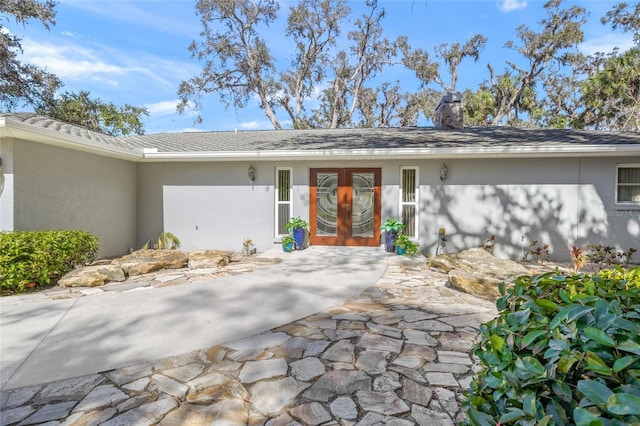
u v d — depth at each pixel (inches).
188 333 148.4
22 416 93.0
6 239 216.2
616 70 751.1
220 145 400.2
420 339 141.3
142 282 235.8
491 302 191.9
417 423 89.7
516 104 924.6
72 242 245.1
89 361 123.8
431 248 354.0
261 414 94.2
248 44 861.2
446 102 465.4
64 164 300.7
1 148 257.4
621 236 325.7
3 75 634.2
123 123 854.5
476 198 347.9
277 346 135.6
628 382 42.8
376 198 365.4
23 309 179.2
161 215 394.3
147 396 102.3
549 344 50.0
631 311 55.3
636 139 339.0
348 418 92.0
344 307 183.0
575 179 332.2
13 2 578.6
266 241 377.7
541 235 338.6
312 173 374.3
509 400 50.8
